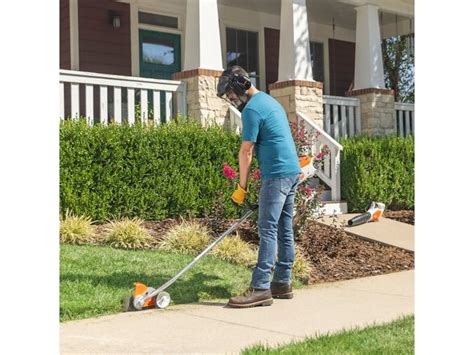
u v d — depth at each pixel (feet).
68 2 35.81
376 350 11.33
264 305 15.87
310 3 41.57
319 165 25.82
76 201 23.38
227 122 30.22
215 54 30.17
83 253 19.56
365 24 37.96
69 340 12.35
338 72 48.70
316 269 21.20
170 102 29.45
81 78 26.73
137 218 24.77
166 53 39.78
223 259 20.76
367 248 24.41
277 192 15.89
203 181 26.50
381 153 32.55
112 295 15.83
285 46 33.71
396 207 33.68
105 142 24.18
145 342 12.15
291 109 32.99
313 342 11.82
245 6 42.50
